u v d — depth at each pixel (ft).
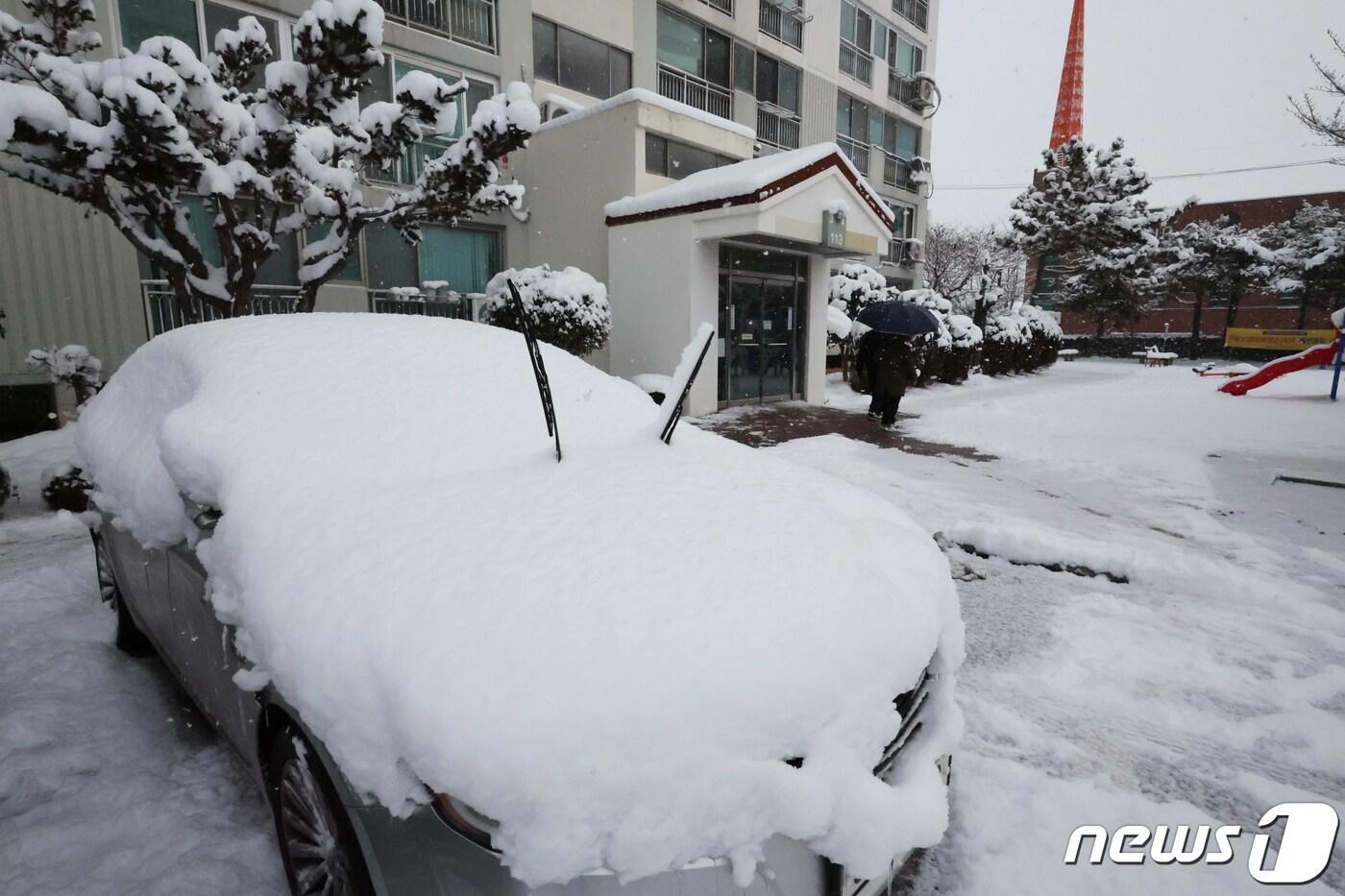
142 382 10.39
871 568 6.57
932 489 22.76
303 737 5.85
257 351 9.12
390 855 4.94
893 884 7.19
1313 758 9.26
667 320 38.52
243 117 20.98
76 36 22.48
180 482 7.50
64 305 32.07
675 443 9.26
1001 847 7.68
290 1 38.73
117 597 11.43
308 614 5.53
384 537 6.16
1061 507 20.84
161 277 34.73
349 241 24.14
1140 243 105.50
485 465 7.89
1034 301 121.70
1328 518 20.04
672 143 46.47
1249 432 33.58
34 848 7.25
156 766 8.72
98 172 18.86
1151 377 69.10
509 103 23.21
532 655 4.90
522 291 34.83
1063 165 110.32
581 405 9.62
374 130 23.38
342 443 7.77
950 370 56.03
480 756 4.39
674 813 4.51
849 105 82.28
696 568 5.94
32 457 26.89
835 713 5.26
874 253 42.70
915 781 5.91
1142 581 15.46
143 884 6.82
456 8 45.55
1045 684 11.05
